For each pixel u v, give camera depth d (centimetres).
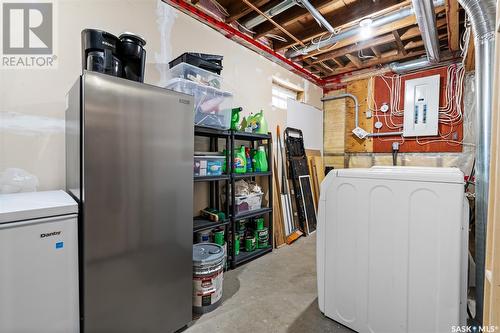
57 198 128
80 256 116
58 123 166
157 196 142
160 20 221
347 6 264
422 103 371
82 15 177
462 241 119
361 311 151
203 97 213
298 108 409
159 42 220
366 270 148
